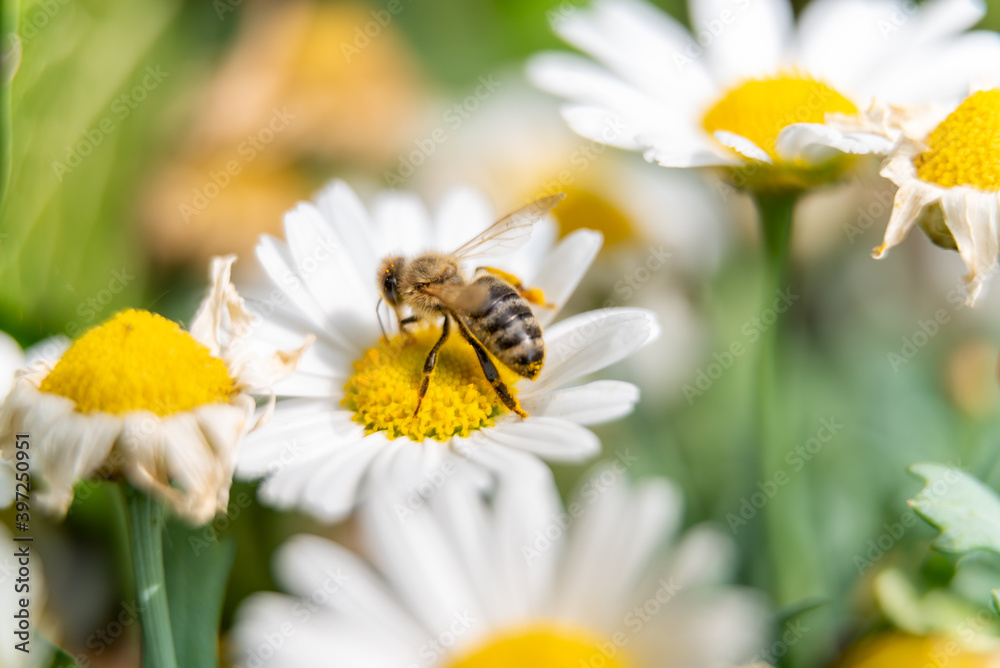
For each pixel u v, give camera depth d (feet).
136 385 0.68
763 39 0.81
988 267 0.71
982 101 0.72
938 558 0.74
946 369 0.89
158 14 0.92
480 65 1.09
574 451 0.70
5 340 0.74
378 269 0.75
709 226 0.94
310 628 0.74
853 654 0.75
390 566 0.75
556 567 0.75
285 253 0.74
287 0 0.96
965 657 0.73
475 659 0.74
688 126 0.79
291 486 0.69
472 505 0.76
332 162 0.95
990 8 0.92
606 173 0.94
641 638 0.75
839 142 0.72
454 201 0.80
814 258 0.92
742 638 0.74
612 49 0.81
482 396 0.73
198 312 0.70
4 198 0.79
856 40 0.80
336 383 0.73
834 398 0.88
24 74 0.85
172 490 0.68
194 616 0.71
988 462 0.76
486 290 0.74
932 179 0.72
